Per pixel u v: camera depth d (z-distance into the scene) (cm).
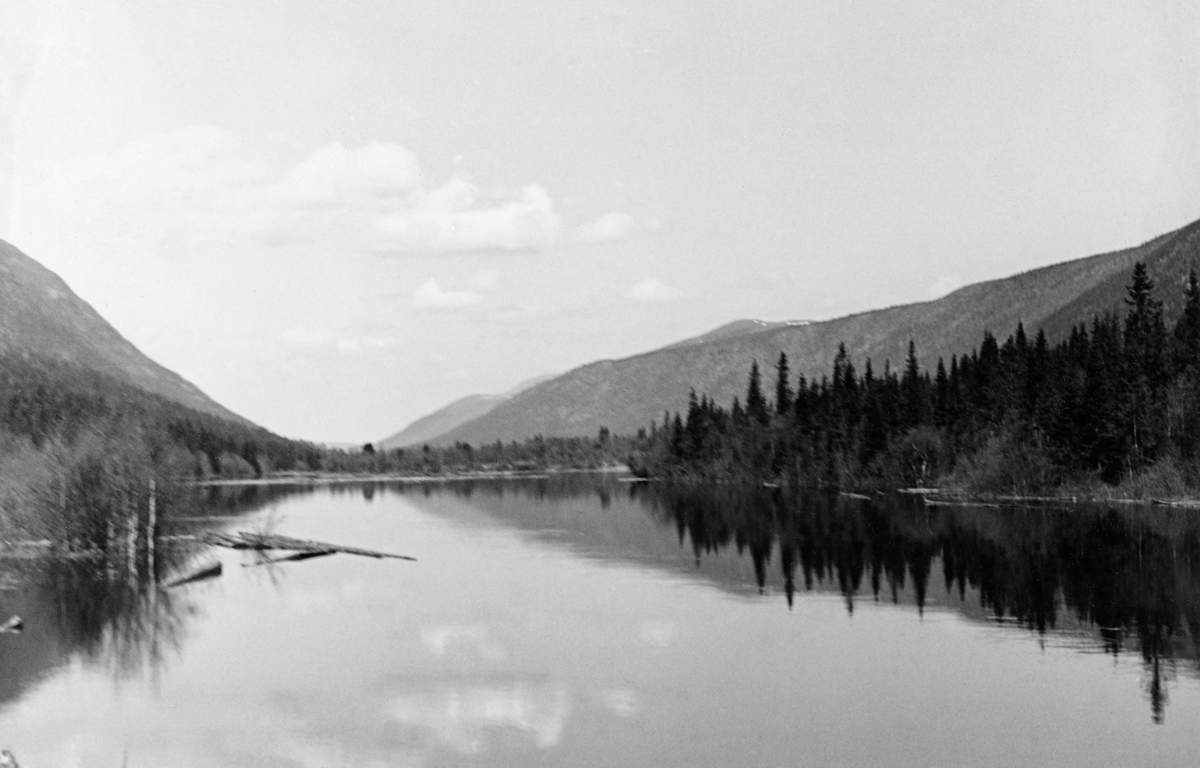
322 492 18200
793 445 17925
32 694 3684
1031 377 14162
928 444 14875
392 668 4028
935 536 8150
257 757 3050
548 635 4606
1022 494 12381
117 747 3130
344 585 6034
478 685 3784
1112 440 12400
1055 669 3944
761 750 3091
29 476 6888
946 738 3184
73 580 6075
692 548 7825
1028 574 6119
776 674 3912
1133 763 2973
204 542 7462
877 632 4609
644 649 4331
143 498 6794
